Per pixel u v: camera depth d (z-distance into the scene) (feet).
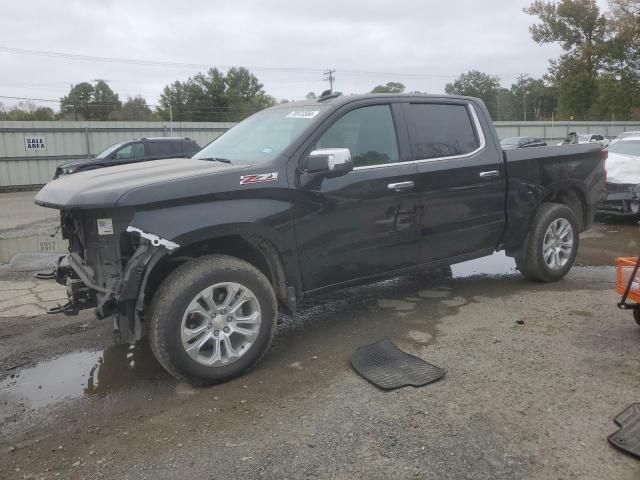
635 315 13.96
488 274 20.95
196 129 96.78
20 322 16.56
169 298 11.39
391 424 10.12
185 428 10.32
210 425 10.39
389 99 15.43
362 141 14.60
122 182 11.75
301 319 16.39
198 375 11.79
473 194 16.55
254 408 10.98
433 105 16.38
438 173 15.66
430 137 15.98
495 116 321.73
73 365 13.53
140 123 91.04
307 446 9.54
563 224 19.03
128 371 13.09
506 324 15.10
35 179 83.66
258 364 13.15
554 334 14.21
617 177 32.50
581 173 19.48
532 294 17.94
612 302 16.76
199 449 9.60
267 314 12.59
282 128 14.52
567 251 19.31
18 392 12.12
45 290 19.86
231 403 11.23
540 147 18.61
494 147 17.22
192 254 12.91
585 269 21.49
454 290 18.84
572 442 9.38
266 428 10.19
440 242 16.10
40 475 9.05
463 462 8.93
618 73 166.40
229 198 12.19
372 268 14.85
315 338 14.76
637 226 32.07
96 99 267.18
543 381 11.59
